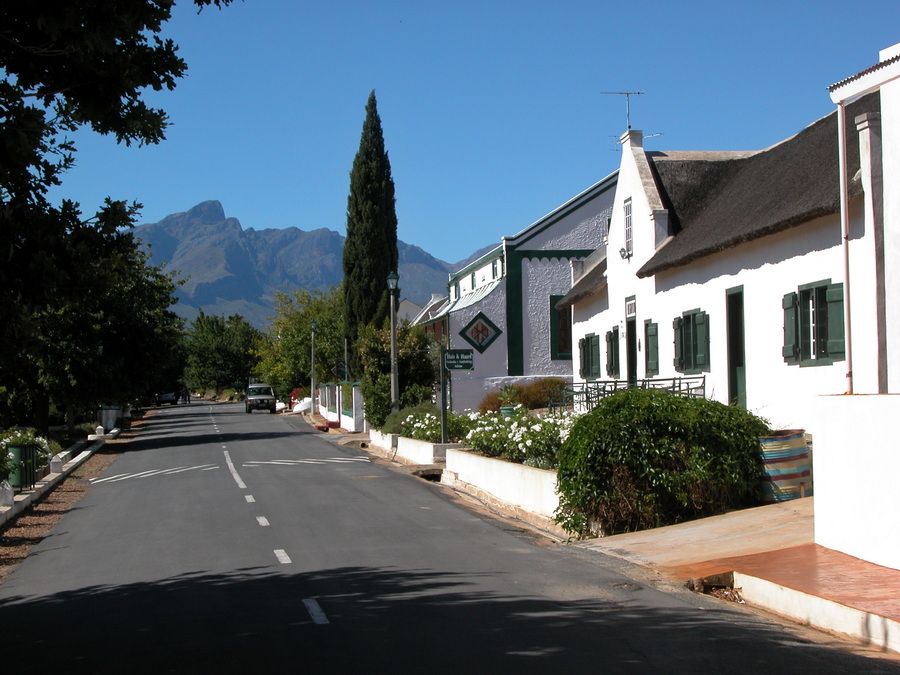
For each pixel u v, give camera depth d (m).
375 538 13.92
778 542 10.87
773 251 18.03
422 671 6.70
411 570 11.12
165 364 41.75
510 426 19.98
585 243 42.78
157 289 41.44
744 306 19.33
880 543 9.29
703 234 21.69
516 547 12.80
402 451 28.80
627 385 26.16
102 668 7.20
